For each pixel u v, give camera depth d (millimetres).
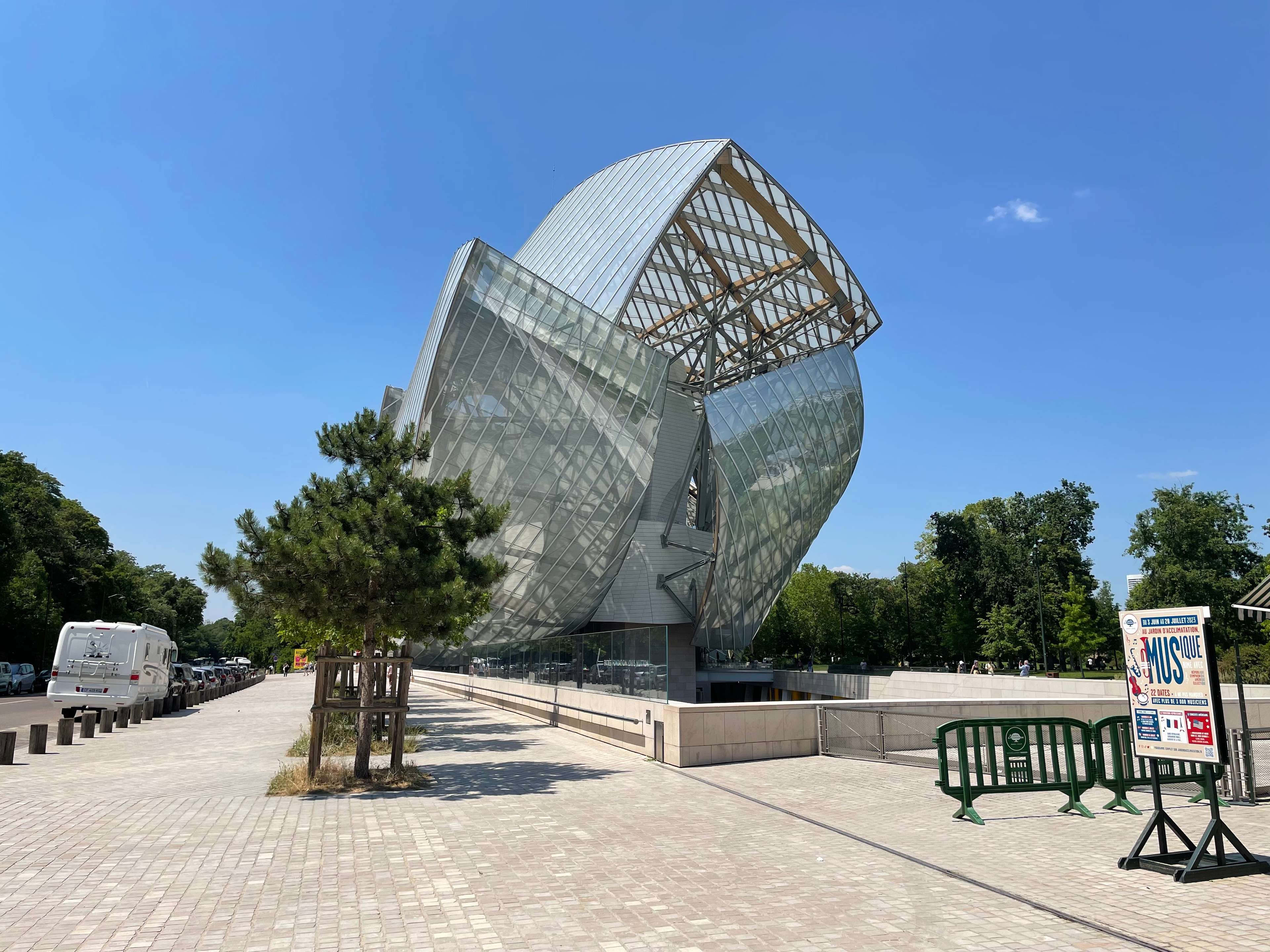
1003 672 74938
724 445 40969
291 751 18438
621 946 6125
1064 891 7551
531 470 33875
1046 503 84000
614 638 21484
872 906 7094
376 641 17250
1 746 17031
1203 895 7426
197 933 6395
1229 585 55594
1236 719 22281
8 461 73438
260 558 14516
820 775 15008
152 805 11938
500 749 19469
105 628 27312
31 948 6047
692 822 10773
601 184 50250
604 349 35219
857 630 81688
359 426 16578
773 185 43594
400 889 7637
